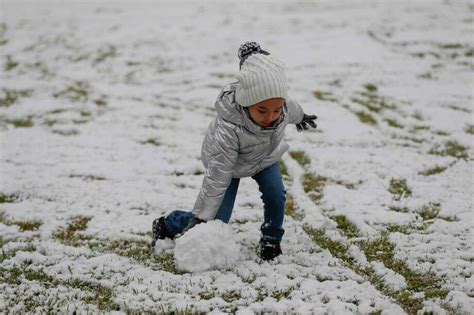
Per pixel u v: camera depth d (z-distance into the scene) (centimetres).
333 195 927
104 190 977
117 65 2144
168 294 596
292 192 959
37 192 964
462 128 1290
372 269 667
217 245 640
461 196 906
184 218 694
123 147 1231
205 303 576
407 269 665
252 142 594
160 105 1602
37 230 820
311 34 2467
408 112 1436
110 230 809
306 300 588
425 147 1182
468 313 556
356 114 1447
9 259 704
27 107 1611
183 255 641
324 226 802
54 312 567
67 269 670
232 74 1933
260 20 2856
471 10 2783
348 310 560
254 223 815
